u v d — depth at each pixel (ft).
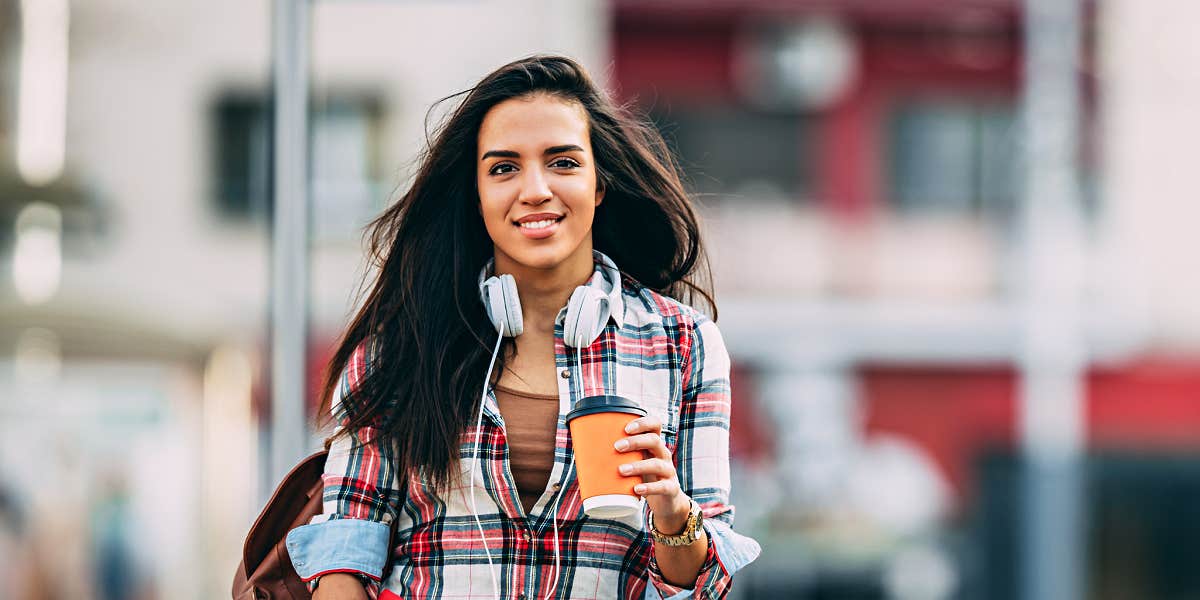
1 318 54.29
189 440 57.57
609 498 10.60
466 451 11.24
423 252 11.81
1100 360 84.07
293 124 20.92
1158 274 84.69
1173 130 84.84
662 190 12.28
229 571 57.21
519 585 11.14
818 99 82.48
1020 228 81.00
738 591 70.18
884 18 81.41
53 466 56.39
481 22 70.64
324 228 68.85
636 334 11.62
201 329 57.98
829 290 82.89
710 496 11.50
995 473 83.25
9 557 55.57
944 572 73.92
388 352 11.62
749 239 82.33
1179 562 82.79
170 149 70.95
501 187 11.33
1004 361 83.25
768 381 81.05
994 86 82.99
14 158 57.67
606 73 13.41
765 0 80.84
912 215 83.46
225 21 71.82
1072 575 76.02
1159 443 83.76
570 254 11.52
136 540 56.80
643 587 11.43
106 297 56.59
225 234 71.05
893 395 83.30
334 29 70.69
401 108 70.64
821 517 71.97
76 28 68.59
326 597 11.18
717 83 82.23
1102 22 84.43
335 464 11.60
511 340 11.57
